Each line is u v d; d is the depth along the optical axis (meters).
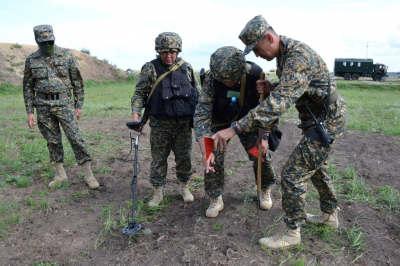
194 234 3.00
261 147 2.84
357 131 6.78
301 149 2.55
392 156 5.10
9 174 4.49
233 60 2.65
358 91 22.78
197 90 3.55
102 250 2.84
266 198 3.40
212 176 3.20
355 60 34.78
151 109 3.31
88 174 4.06
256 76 2.87
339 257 2.64
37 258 2.74
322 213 3.01
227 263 2.57
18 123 7.77
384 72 34.22
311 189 3.85
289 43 2.41
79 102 4.17
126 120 8.26
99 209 3.54
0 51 21.53
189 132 3.48
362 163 4.77
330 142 2.49
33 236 3.04
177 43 3.22
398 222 3.14
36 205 3.60
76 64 4.06
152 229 3.13
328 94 2.47
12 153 5.39
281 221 3.17
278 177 4.32
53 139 4.04
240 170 4.64
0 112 9.52
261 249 2.74
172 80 3.28
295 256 2.64
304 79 2.31
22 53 22.75
